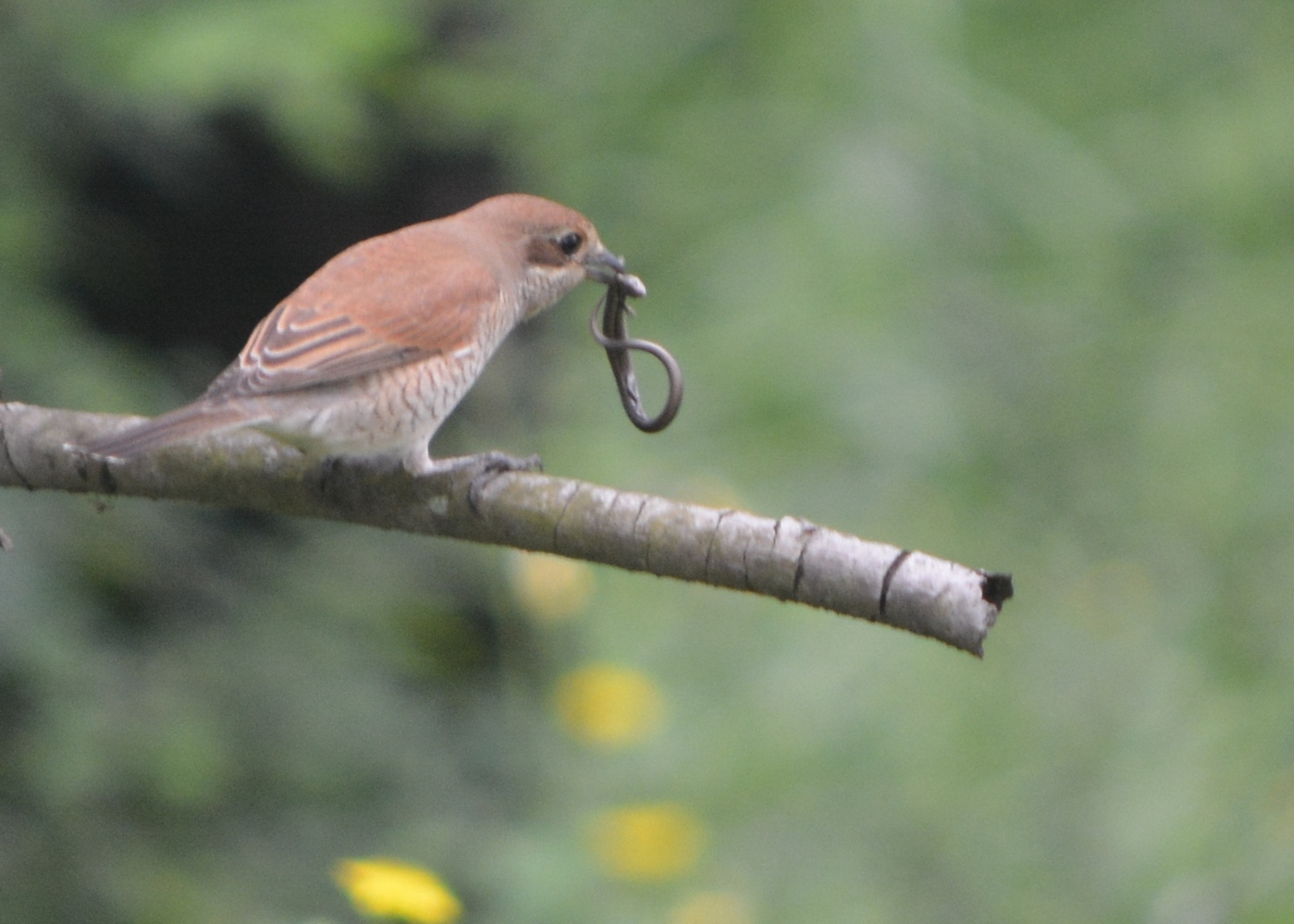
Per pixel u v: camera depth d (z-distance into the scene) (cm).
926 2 1267
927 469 1235
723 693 1162
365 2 1045
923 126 1266
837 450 1222
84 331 1050
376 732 1047
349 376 691
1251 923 1015
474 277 768
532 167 1337
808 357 1223
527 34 1292
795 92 1273
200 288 1315
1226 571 1206
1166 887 1052
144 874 959
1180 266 1395
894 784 1142
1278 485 1239
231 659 1038
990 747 1157
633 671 1096
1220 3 1454
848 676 1172
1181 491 1272
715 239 1290
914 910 1087
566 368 1290
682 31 1295
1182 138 1406
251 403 646
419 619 1120
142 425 623
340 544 1133
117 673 994
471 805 1043
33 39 1027
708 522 542
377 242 781
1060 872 1109
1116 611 1221
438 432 1246
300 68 1005
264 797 1016
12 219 1030
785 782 1124
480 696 1118
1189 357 1323
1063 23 1458
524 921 888
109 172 1210
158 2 1075
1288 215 1381
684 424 1230
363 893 623
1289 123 1346
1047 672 1202
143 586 1052
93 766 944
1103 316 1357
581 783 1064
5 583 955
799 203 1246
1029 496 1287
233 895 969
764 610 1206
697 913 943
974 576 501
